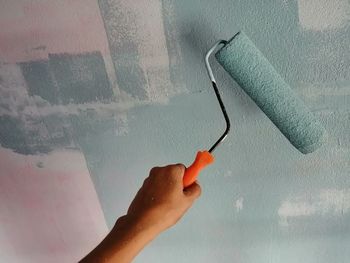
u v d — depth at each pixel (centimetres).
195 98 86
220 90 84
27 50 83
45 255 118
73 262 119
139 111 88
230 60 73
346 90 80
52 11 79
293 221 99
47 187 103
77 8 78
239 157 92
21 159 99
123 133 92
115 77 85
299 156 89
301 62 79
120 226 74
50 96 88
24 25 80
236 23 77
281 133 86
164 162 96
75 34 81
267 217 100
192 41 80
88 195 104
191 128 90
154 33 79
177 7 77
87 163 98
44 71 85
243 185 96
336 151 87
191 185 78
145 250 113
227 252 109
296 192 95
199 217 103
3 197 106
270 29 77
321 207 96
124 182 100
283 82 75
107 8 78
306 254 105
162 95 86
